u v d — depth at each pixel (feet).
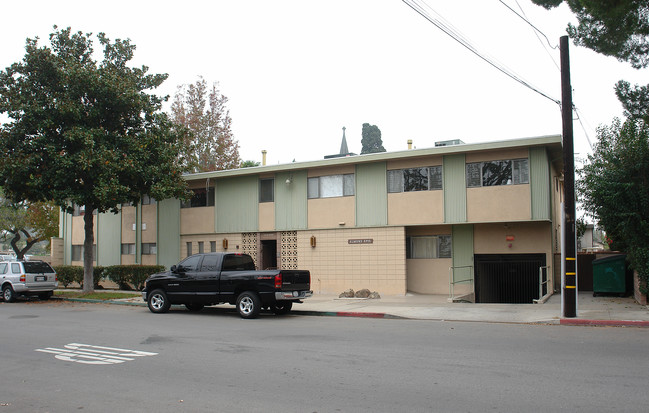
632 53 49.11
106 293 75.41
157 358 30.42
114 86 68.39
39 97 68.64
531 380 23.67
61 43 71.77
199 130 127.65
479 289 70.13
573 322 43.24
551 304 56.24
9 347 34.63
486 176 65.87
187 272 54.29
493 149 64.44
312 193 77.82
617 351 30.35
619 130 55.98
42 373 26.96
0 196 127.24
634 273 56.65
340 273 74.38
